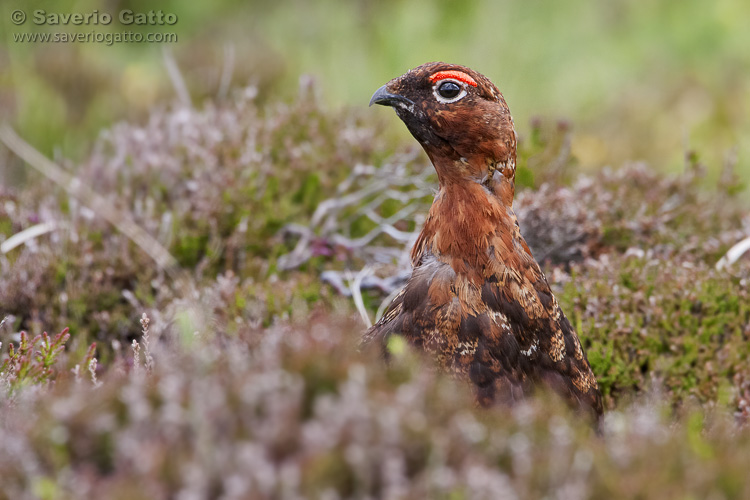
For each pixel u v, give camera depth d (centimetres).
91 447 341
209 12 1744
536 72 1650
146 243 850
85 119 1375
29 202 965
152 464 316
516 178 935
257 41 1636
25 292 802
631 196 961
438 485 330
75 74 1427
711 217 966
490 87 581
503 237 565
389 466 324
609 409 695
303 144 1024
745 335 761
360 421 332
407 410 351
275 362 365
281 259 904
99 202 898
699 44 1741
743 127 1512
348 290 816
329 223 936
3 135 1006
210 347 457
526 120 1516
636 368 719
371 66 1622
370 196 998
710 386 708
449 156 579
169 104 1244
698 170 1023
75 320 803
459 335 548
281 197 966
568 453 366
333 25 1722
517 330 561
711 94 1584
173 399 348
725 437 421
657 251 875
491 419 389
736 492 363
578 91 1614
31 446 347
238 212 917
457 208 569
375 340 564
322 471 313
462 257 559
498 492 331
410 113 588
